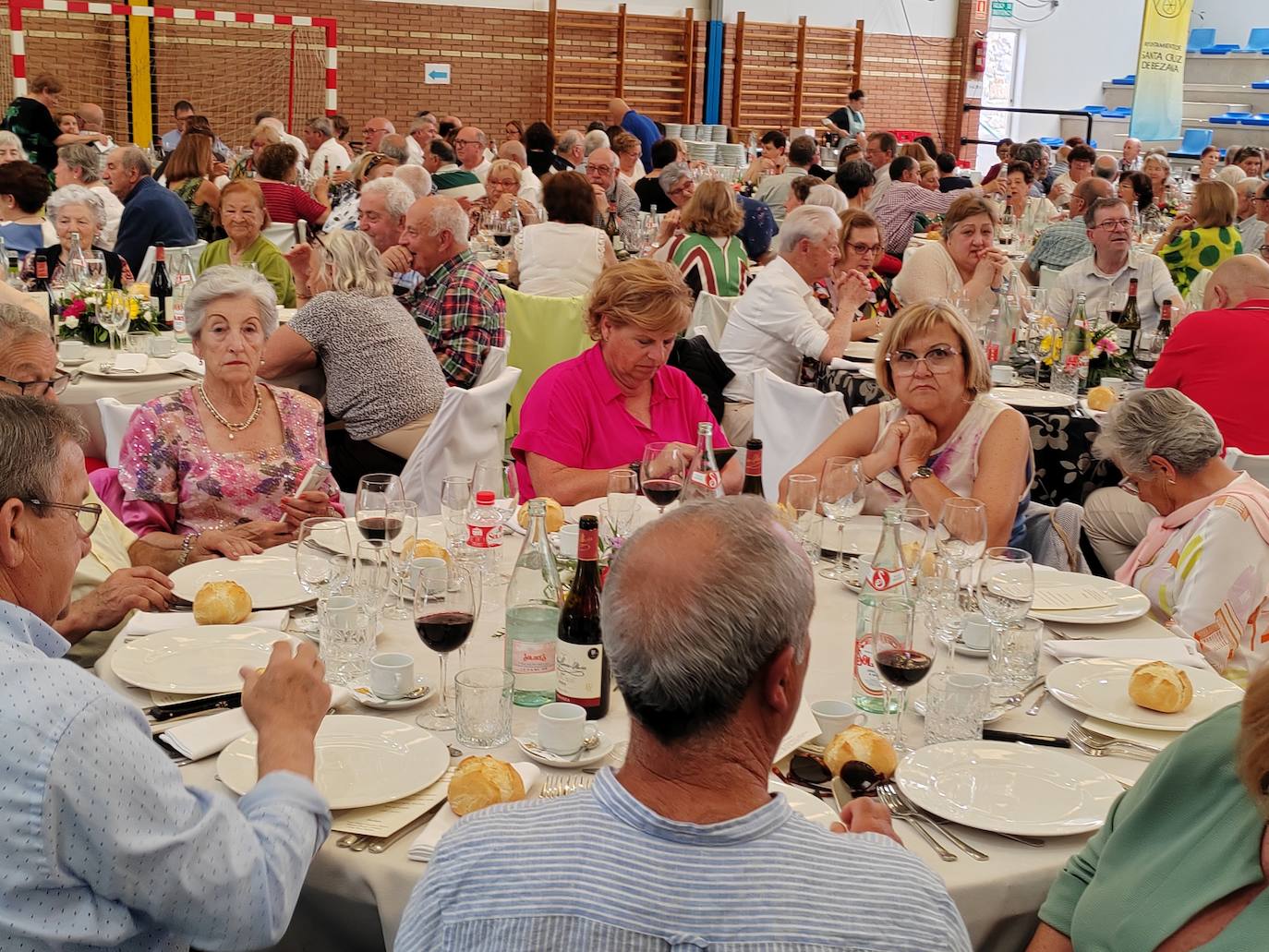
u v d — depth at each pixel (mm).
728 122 16891
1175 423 2543
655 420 3092
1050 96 20438
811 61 17188
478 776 1508
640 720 1057
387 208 5418
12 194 5711
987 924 1478
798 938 986
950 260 5246
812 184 8719
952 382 2867
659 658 1029
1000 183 11336
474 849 1048
